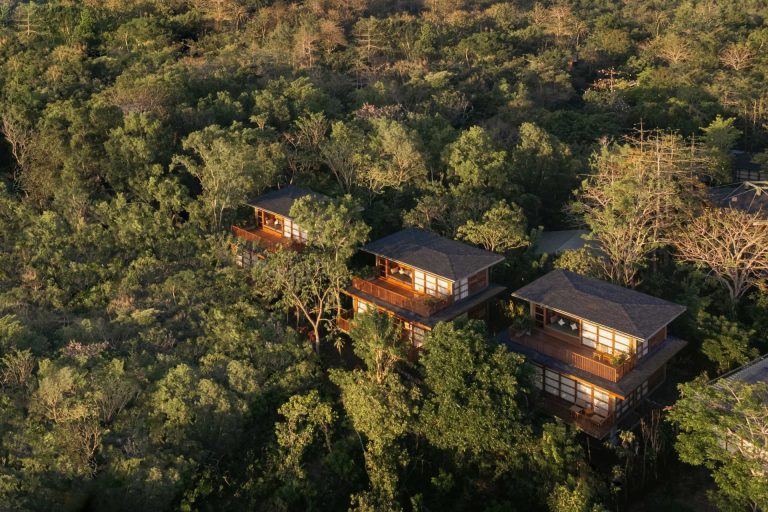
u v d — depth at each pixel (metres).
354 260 50.69
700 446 31.12
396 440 35.84
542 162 61.88
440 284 43.03
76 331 41.75
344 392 37.62
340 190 56.72
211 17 107.56
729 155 71.69
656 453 35.78
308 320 47.00
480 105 88.56
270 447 36.78
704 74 94.81
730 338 40.59
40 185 58.91
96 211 54.00
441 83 86.38
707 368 42.78
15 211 56.03
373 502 33.28
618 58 110.62
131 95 65.31
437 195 54.66
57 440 33.50
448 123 70.06
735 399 31.02
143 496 32.41
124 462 33.09
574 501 30.30
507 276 48.94
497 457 34.91
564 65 103.50
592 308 37.75
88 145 57.75
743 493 29.14
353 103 80.06
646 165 52.41
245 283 47.84
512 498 34.16
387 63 94.50
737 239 45.25
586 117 80.56
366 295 44.44
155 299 46.25
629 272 46.44
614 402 35.75
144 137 58.41
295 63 90.06
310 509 34.22
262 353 41.22
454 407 33.81
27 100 68.06
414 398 35.59
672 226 50.09
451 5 128.38
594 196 50.91
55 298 46.34
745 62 99.88
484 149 59.12
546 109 88.44
